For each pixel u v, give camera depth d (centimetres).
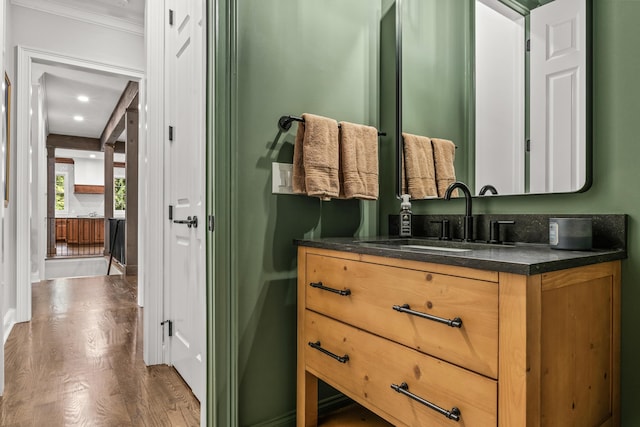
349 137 155
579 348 92
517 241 134
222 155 138
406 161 177
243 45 145
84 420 161
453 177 158
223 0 139
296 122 158
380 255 109
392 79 184
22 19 306
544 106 128
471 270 86
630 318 107
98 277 511
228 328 140
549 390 82
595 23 117
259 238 149
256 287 149
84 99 580
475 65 151
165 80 226
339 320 125
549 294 82
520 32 136
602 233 112
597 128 116
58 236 1233
